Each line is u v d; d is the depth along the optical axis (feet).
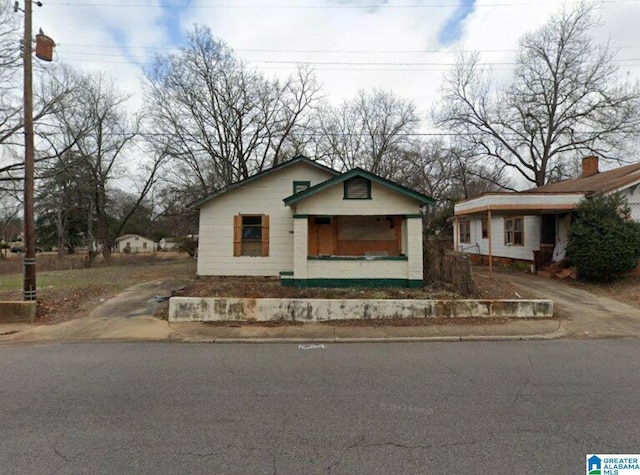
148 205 115.34
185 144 80.28
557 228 46.55
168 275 48.67
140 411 12.14
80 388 14.20
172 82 78.43
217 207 44.78
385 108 98.32
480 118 91.30
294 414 11.87
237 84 81.46
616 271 36.24
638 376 15.29
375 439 10.26
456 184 105.09
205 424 11.22
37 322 25.36
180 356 18.62
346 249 45.44
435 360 17.70
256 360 17.90
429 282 37.06
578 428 10.84
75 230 124.57
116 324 24.66
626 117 74.84
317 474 8.65
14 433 10.69
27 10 28.35
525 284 38.88
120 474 8.67
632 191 40.65
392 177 96.02
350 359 17.97
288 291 33.12
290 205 36.91
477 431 10.68
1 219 127.54
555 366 16.63
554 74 82.89
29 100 28.40
